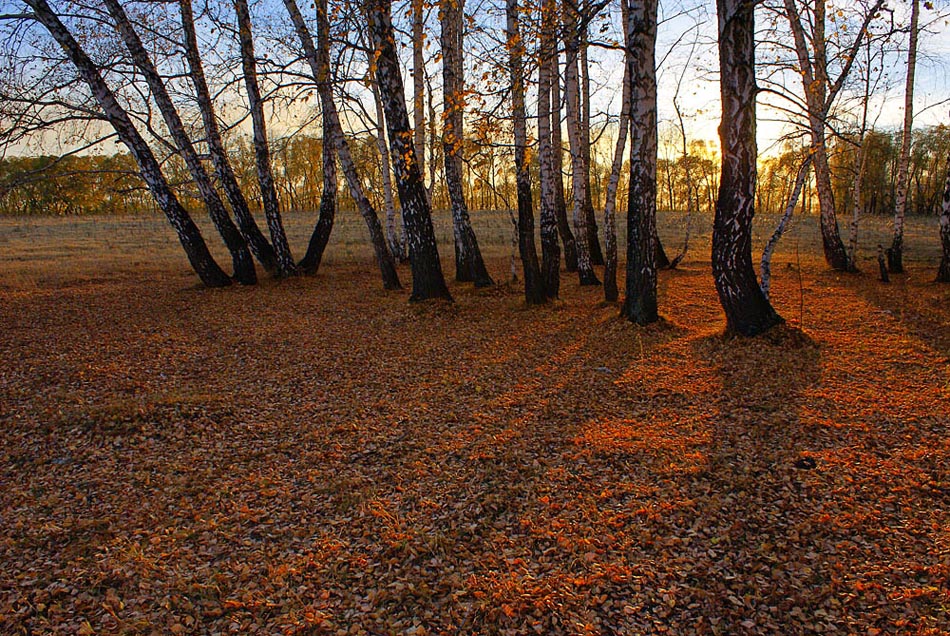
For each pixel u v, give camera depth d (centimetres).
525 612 295
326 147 1530
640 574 322
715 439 488
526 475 439
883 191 4553
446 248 2323
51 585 320
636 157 833
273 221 1457
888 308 1007
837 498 390
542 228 1134
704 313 1021
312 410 581
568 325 923
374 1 894
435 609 300
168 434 514
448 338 859
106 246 2444
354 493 420
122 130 1184
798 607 292
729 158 741
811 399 567
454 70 1079
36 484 432
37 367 697
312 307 1101
